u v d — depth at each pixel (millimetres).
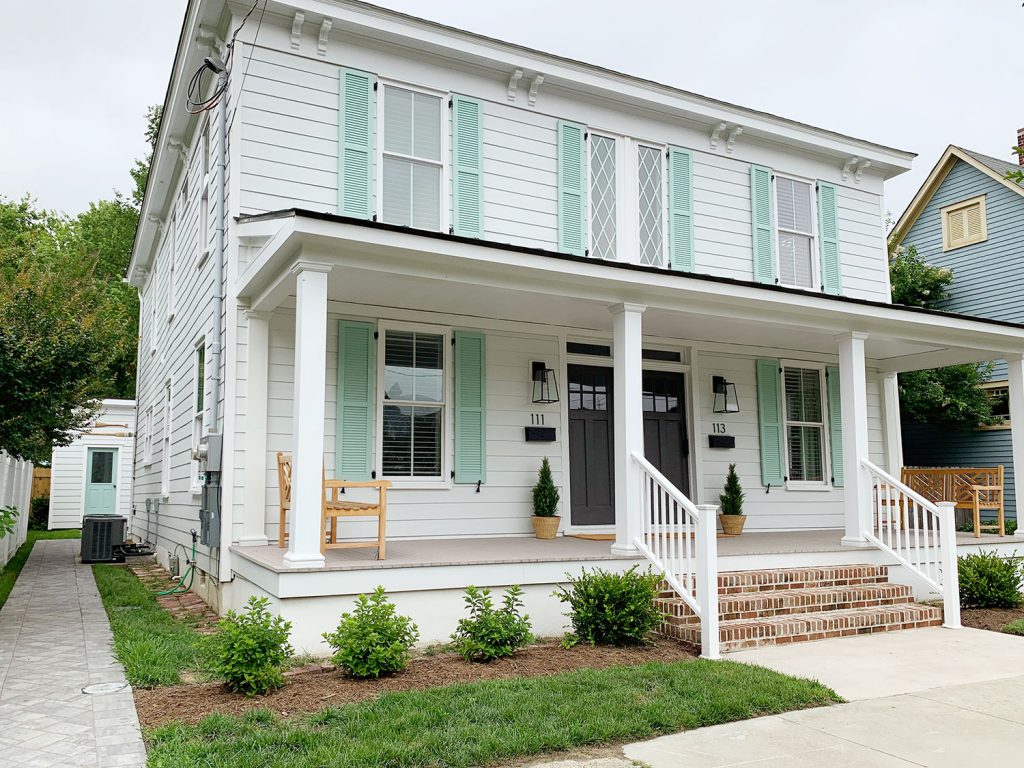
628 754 3895
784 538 9758
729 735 4215
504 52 9180
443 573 6410
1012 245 17078
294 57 8250
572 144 9750
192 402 9477
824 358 11672
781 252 11266
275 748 3734
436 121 8977
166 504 12273
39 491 22578
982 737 4215
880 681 5398
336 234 6086
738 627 6402
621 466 7516
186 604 8375
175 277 12070
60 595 9391
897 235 19688
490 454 9125
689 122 10648
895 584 8258
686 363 10570
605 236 9875
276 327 7980
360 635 5137
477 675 5227
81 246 26844
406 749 3711
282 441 7879
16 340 8133
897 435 12133
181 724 4105
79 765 3574
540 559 6824
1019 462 10477
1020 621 7484
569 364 9867
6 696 4762
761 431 10961
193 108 9531
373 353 8453
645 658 5852
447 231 8773
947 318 9500
